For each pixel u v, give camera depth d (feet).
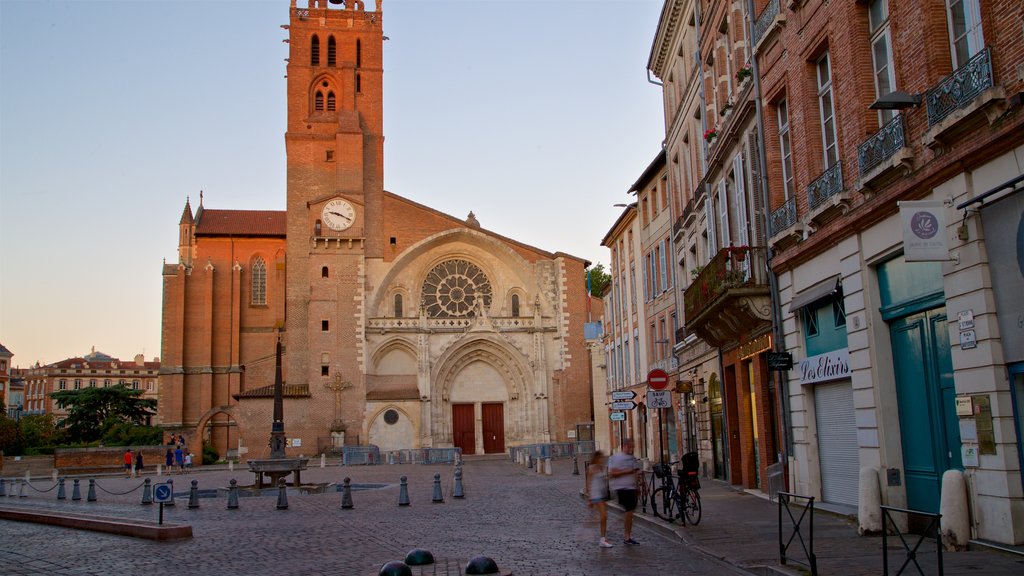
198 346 276.21
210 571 44.78
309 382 226.58
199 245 284.82
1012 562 36.78
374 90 253.85
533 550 50.72
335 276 233.96
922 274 47.93
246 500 103.19
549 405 240.12
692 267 111.45
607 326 188.34
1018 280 38.50
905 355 50.65
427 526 66.74
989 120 38.86
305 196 243.60
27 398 554.05
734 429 90.43
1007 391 39.81
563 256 247.29
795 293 66.69
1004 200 39.17
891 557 40.11
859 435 54.29
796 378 66.90
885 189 49.65
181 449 203.00
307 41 252.83
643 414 150.20
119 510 88.94
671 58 118.52
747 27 80.12
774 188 70.28
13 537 62.23
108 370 559.79
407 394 230.68
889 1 48.80
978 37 40.88
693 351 110.01
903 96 44.55
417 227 245.04
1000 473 39.70
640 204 148.25
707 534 53.11
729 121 79.71
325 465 197.06
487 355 242.78
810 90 62.18
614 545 52.19
